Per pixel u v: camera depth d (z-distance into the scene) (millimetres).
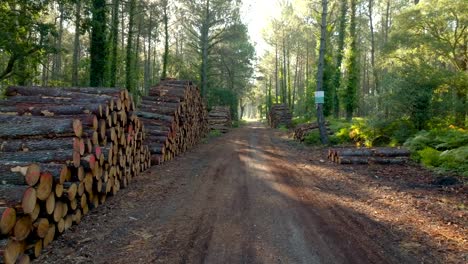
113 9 27062
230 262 4574
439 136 12586
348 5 29766
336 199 7613
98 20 17156
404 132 14398
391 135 15195
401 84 15094
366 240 5305
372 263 4555
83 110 6871
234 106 49562
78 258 4688
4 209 3959
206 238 5375
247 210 6758
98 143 7141
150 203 7254
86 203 6383
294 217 6355
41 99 7418
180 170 10984
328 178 9805
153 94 15531
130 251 4914
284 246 5078
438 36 23172
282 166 11781
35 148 5738
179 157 14086
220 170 10984
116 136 7871
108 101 7609
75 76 25984
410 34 23484
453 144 11711
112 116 7684
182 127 15578
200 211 6719
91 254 4812
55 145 5762
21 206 4195
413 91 14891
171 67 42750
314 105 34375
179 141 15047
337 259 4664
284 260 4633
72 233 5535
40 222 4758
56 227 5312
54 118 6527
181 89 15914
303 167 11586
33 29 15500
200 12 33844
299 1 27922
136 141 9977
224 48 43969
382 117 15750
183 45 49094
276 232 5617
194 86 19156
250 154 15047
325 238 5375
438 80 15297
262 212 6637
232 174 10336
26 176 4414
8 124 6012
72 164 5758
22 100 7398
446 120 15430
